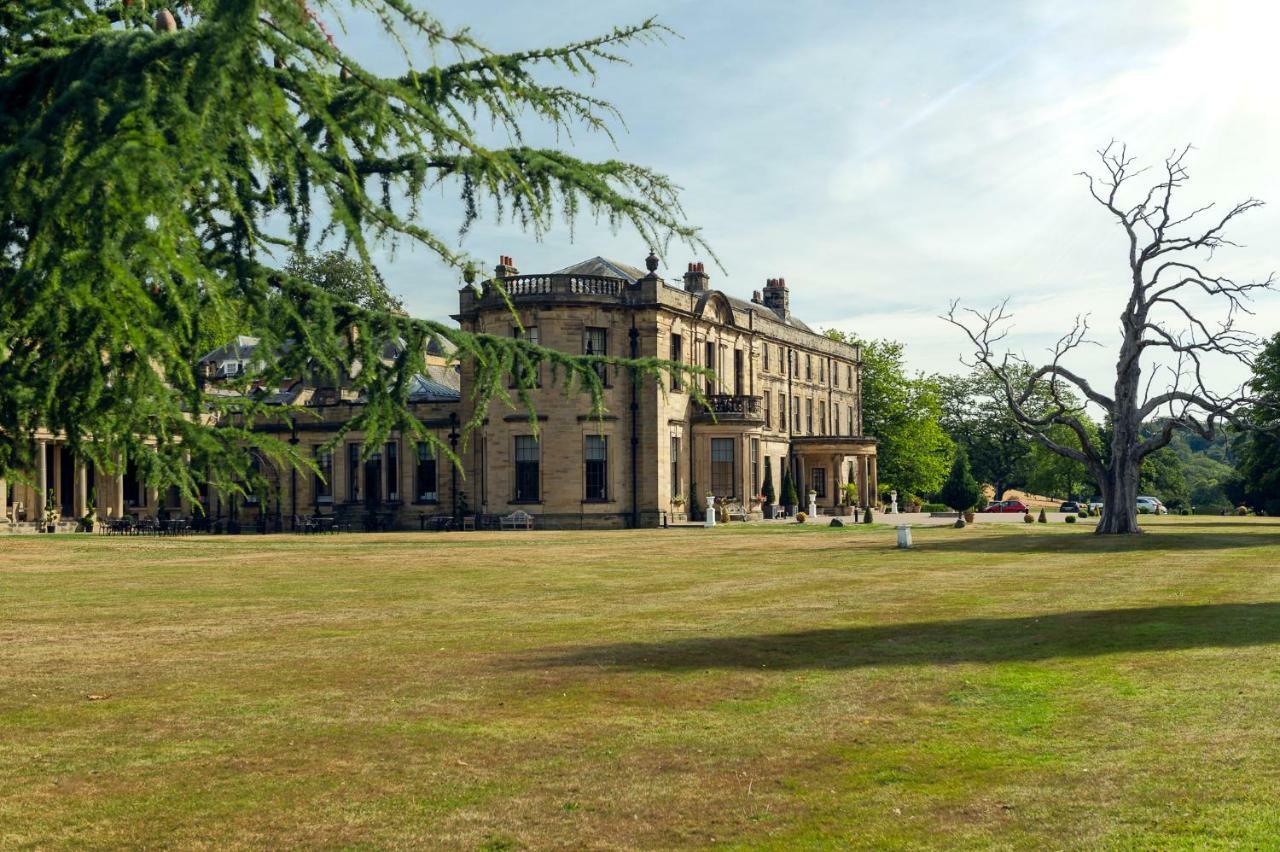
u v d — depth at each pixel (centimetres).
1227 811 778
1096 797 821
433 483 6131
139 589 2419
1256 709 1081
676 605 2058
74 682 1284
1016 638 1588
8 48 1007
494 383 1354
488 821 796
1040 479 11825
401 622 1816
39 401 957
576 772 910
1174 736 987
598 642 1574
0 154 844
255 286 1108
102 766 935
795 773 904
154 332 873
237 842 758
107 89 841
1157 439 4788
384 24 889
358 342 1272
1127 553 3525
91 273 811
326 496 6303
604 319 5844
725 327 6700
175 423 1070
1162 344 4738
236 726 1068
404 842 757
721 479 6481
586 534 4962
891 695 1189
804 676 1299
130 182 782
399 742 1006
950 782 872
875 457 8362
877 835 758
